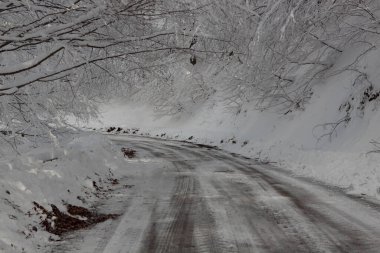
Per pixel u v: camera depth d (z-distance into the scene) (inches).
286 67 893.8
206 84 1365.7
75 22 281.7
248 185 451.5
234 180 488.1
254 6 636.7
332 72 768.9
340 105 685.9
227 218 304.0
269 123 929.5
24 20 315.3
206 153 846.5
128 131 1576.0
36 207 273.3
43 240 246.4
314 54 844.0
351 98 658.8
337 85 733.3
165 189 431.8
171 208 339.3
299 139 731.4
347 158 511.8
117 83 379.6
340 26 784.3
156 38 353.1
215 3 370.9
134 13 325.1
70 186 354.9
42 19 304.0
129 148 954.7
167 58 374.9
